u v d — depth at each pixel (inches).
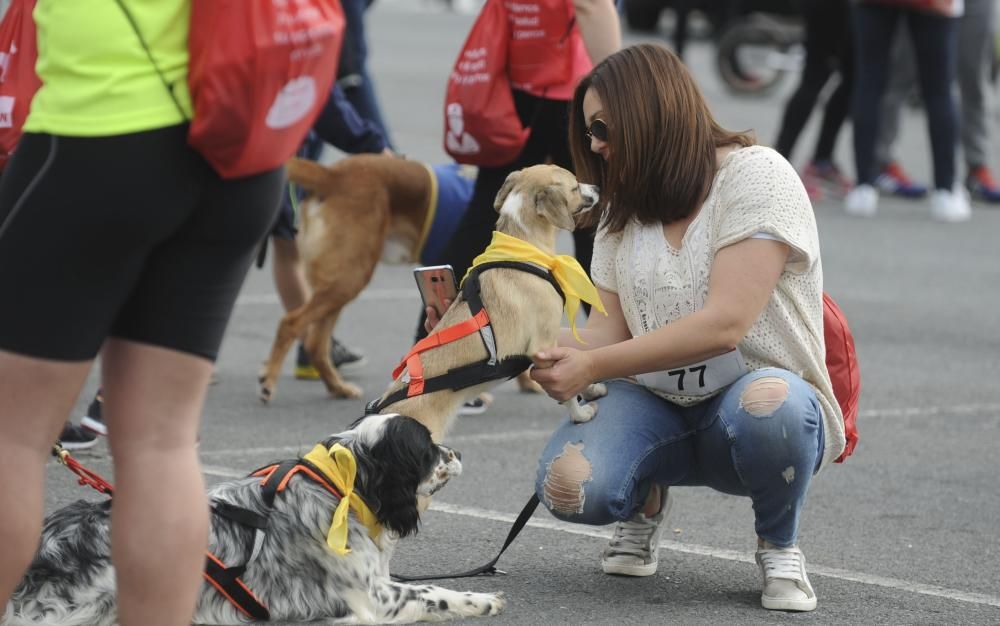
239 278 163.5
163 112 149.4
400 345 476.4
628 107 230.8
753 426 223.5
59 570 204.5
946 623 232.8
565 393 225.0
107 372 160.9
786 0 1200.2
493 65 340.2
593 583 249.1
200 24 149.0
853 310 540.7
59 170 147.9
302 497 218.1
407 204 409.4
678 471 244.5
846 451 245.3
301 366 431.5
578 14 322.7
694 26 1385.3
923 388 431.8
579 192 278.8
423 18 1700.3
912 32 714.2
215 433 357.7
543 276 268.8
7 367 152.7
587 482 229.3
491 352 263.4
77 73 148.8
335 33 154.1
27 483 155.7
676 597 242.2
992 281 598.9
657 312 238.8
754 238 225.8
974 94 772.6
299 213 406.9
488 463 336.2
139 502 157.2
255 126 149.4
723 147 237.9
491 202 353.4
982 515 303.7
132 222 148.8
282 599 216.5
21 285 150.0
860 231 696.4
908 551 275.9
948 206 730.2
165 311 157.5
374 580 220.5
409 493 219.5
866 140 732.0
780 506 231.6
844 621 231.6
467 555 265.1
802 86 748.6
